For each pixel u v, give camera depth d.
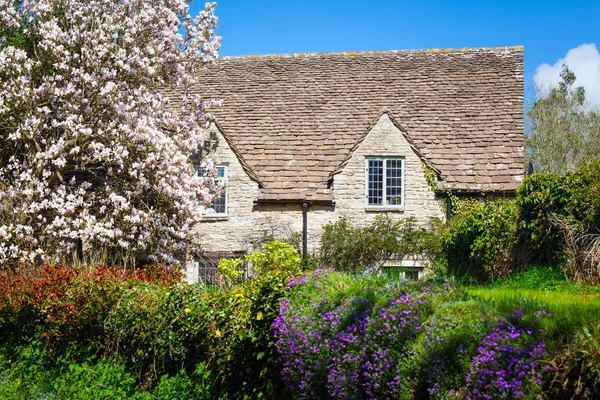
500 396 5.39
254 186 20.45
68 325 10.73
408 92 22.98
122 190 18.23
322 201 20.09
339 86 23.56
